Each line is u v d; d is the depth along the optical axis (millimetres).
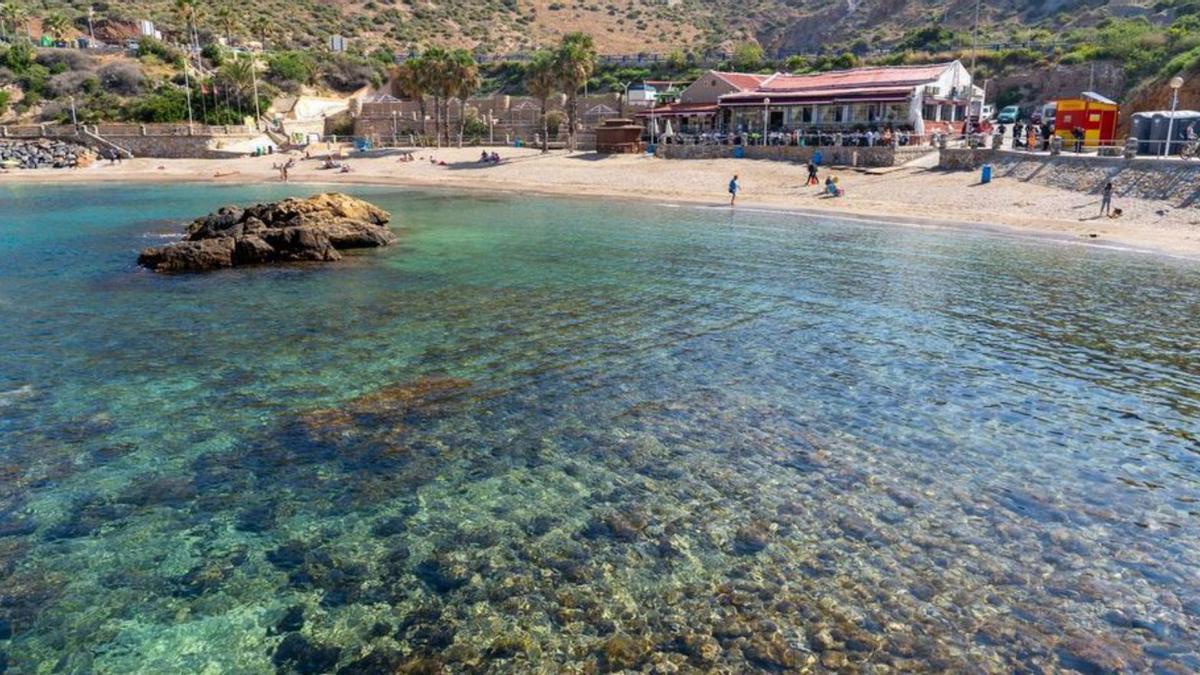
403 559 9016
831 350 17062
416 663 7359
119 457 11492
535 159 65812
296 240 27484
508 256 28422
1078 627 7926
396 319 19328
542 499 10398
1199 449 12125
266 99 90938
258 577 8672
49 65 93188
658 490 10656
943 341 17766
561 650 7531
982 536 9570
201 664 7348
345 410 13359
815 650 7535
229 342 17234
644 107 83062
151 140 75125
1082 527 9805
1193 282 23797
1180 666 7379
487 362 16000
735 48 122812
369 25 132625
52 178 65312
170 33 113375
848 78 61562
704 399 14070
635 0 160125
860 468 11352
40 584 8508
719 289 22938
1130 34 80125
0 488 10523
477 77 73062
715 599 8297
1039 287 23234
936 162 49250
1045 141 44938
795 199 45281
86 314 19656
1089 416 13414
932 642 7664
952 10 119500
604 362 16109
